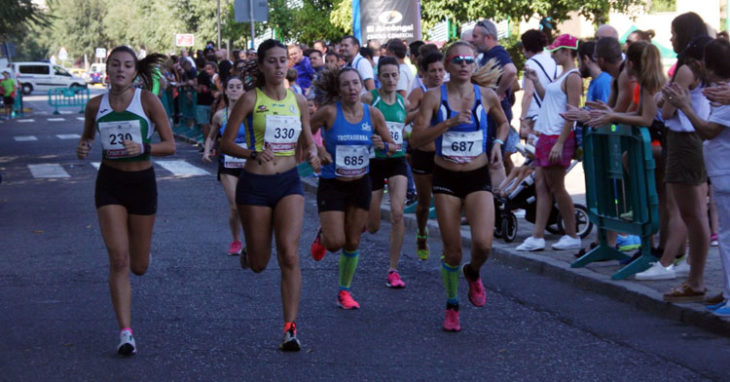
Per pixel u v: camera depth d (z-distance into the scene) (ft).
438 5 84.07
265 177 20.17
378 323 22.25
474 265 21.22
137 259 20.59
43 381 17.88
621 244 29.25
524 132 33.68
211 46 78.59
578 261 26.86
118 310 19.67
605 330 21.27
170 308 23.77
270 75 20.08
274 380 17.88
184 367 18.74
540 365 18.71
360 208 23.70
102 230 19.86
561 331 21.30
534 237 29.68
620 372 18.19
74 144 78.23
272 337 20.99
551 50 29.30
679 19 24.53
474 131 20.90
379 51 44.78
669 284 24.31
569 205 29.55
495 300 24.47
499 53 34.06
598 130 26.22
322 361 19.12
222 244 33.32
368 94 26.30
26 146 76.89
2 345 20.40
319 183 23.86
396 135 26.27
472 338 20.83
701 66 22.20
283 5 106.42
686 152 21.89
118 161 19.93
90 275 28.02
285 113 20.21
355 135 23.47
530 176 31.17
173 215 40.47
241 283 26.73
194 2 147.23
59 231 36.55
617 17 119.96
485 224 20.71
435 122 21.25
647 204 24.66
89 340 20.77
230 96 30.73
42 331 21.57
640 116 24.61
